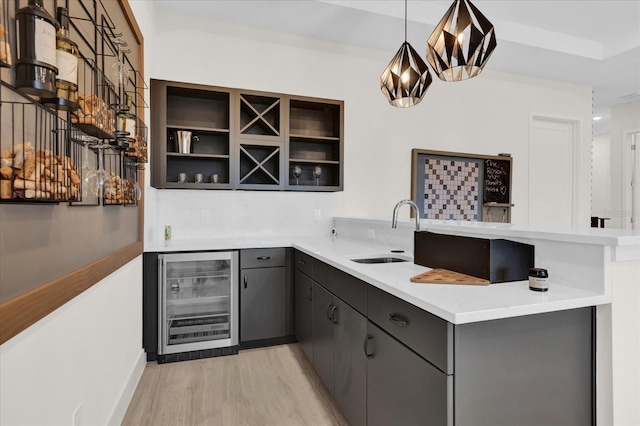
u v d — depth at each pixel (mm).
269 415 1908
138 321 2320
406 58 2150
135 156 1757
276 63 3396
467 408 1068
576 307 1197
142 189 2391
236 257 2715
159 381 2271
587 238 1279
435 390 1097
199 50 3143
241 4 2949
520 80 4445
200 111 3145
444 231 1983
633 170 5590
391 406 1351
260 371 2422
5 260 809
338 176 3359
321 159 3561
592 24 3611
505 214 4375
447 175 4094
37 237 958
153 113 2754
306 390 2174
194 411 1939
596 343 1285
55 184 882
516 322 1146
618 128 5742
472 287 1343
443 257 1665
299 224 3510
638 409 1303
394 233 2562
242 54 3279
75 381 1254
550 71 4324
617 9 3338
